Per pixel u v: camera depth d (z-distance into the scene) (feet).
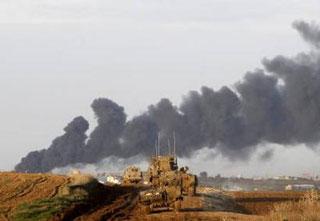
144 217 620.90
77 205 647.97
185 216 625.41
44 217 596.70
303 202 653.30
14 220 581.94
